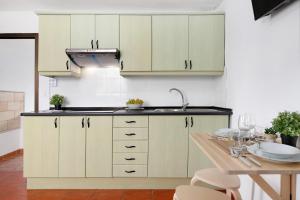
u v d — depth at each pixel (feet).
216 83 11.00
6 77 16.63
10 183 9.72
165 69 10.00
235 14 8.61
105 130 9.08
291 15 5.16
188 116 9.18
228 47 9.45
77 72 10.73
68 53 9.52
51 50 9.89
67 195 8.61
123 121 9.11
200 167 9.16
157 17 9.99
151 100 11.19
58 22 9.88
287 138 4.00
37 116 9.04
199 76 11.20
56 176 9.07
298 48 4.92
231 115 9.02
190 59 10.00
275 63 5.80
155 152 9.15
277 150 3.69
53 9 11.20
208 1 10.44
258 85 6.72
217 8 11.01
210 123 9.16
